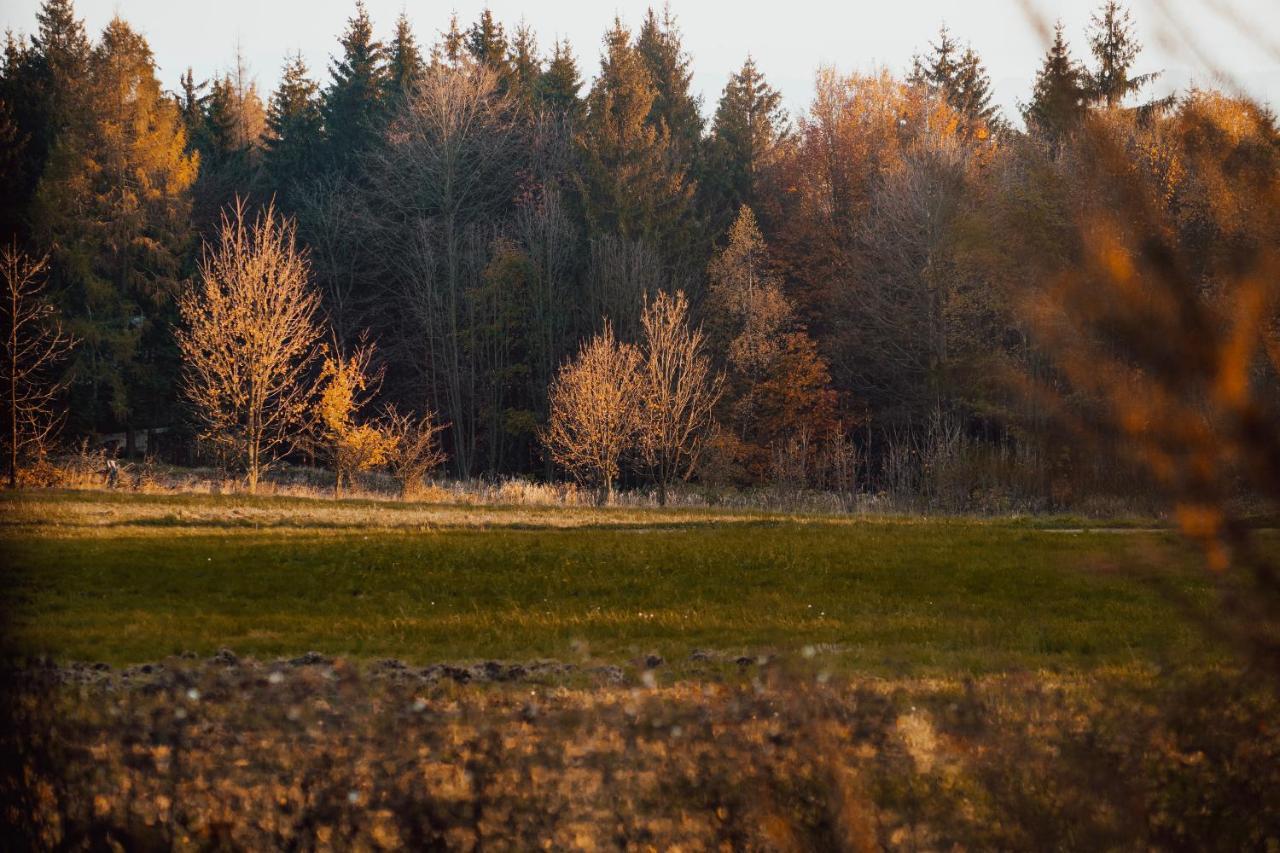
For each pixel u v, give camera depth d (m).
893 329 87.88
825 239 105.88
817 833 10.05
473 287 106.69
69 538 39.53
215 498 54.53
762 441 91.94
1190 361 4.61
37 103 100.00
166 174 102.25
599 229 106.12
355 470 68.50
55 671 18.69
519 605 32.03
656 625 28.39
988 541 40.44
